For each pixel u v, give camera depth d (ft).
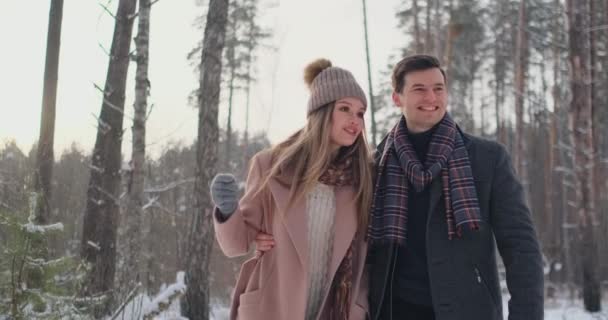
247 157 88.33
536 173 91.76
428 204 8.05
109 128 31.12
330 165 8.66
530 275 7.16
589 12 47.50
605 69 68.90
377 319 8.21
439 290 7.53
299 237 8.19
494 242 7.82
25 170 17.30
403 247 8.13
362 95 8.66
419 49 64.18
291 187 8.36
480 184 7.77
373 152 9.45
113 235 30.48
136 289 20.12
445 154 7.95
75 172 47.73
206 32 34.22
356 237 8.56
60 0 28.53
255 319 8.18
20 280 14.11
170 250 58.85
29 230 14.26
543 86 87.92
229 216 7.95
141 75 30.83
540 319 7.04
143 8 31.12
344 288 8.23
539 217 87.04
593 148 44.27
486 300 7.44
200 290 31.55
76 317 16.05
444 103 8.38
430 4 65.05
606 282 62.95
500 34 82.64
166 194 78.64
